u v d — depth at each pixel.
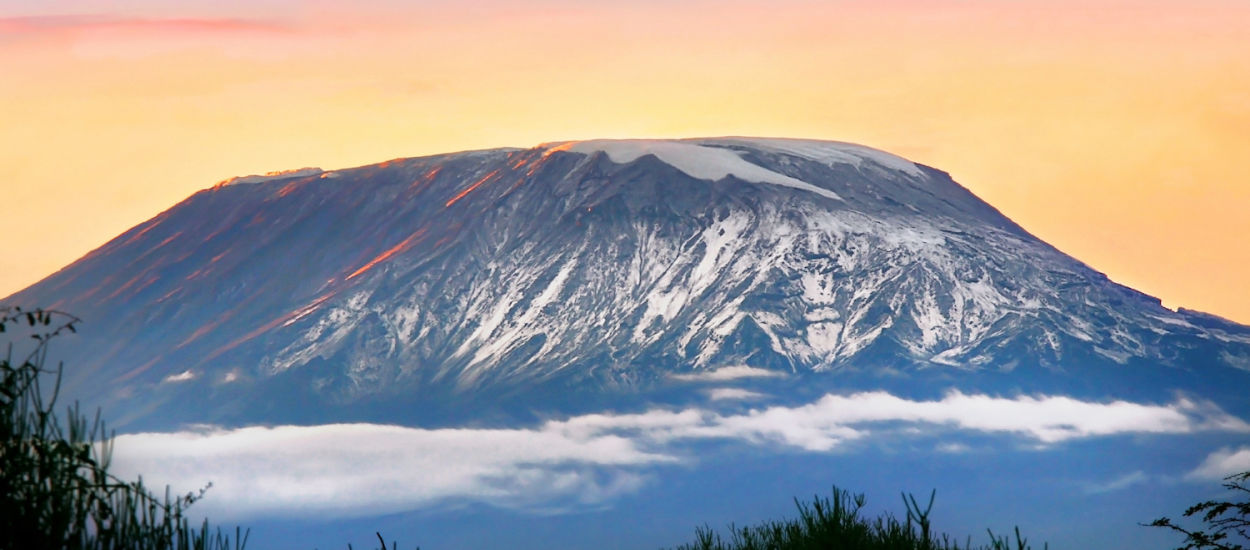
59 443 7.62
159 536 7.71
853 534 11.87
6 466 7.48
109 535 7.60
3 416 7.55
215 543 7.85
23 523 7.38
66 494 7.57
